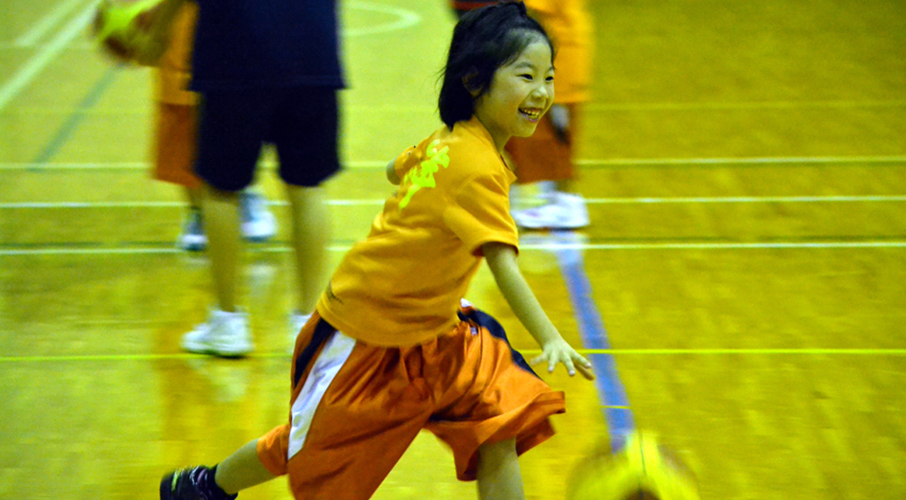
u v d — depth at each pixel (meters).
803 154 14.22
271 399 7.79
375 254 5.26
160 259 10.61
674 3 27.92
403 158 5.56
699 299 9.62
